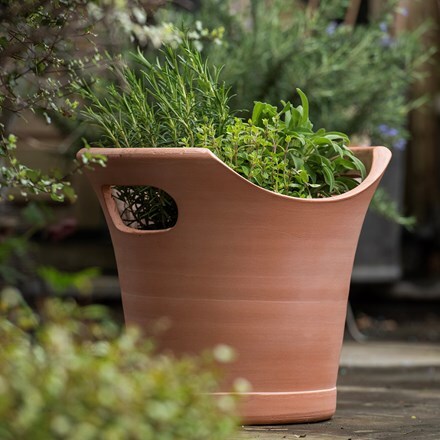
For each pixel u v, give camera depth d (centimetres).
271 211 313
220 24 609
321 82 581
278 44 584
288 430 321
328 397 337
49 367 182
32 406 171
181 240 315
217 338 316
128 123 342
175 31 298
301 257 318
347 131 607
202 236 314
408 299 875
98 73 401
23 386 175
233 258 314
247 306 315
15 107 306
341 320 336
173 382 189
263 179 323
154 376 188
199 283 315
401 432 336
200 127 332
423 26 661
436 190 969
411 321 855
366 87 607
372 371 566
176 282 317
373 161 347
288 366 322
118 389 180
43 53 301
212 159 307
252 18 616
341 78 604
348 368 577
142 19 260
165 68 338
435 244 950
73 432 171
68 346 187
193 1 664
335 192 347
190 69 360
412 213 962
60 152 559
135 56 338
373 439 318
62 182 298
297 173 325
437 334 792
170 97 338
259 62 579
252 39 582
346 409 396
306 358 325
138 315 327
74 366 182
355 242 335
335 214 322
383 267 830
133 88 347
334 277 327
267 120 325
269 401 322
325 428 331
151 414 178
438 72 936
